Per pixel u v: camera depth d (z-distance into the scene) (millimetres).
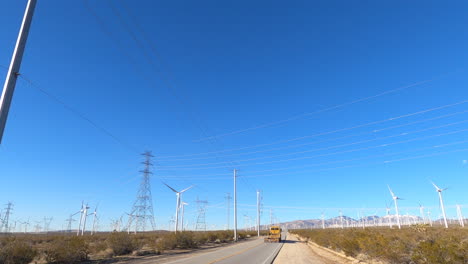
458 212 87812
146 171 66875
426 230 41094
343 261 25234
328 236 43125
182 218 67562
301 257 28344
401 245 20172
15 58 12070
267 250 35656
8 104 11570
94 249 32781
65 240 25734
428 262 16047
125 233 34250
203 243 55125
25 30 12586
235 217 68125
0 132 11117
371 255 22812
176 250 37938
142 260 25250
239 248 39406
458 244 16969
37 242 44938
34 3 13109
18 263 20516
